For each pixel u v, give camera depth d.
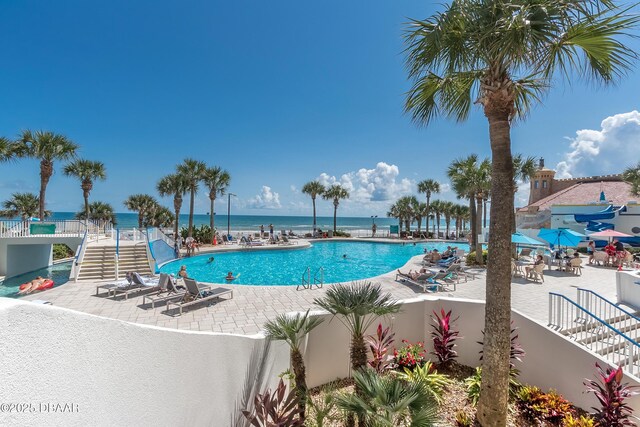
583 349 5.11
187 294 9.20
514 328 5.87
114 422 1.93
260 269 19.47
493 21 3.62
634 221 20.64
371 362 5.31
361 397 3.71
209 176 29.41
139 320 7.74
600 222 21.47
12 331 1.30
